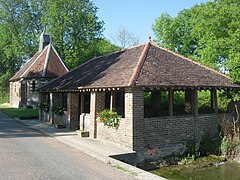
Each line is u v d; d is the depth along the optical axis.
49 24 41.00
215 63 22.02
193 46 35.62
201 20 24.25
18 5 48.09
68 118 17.78
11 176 7.76
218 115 14.62
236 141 13.08
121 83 11.76
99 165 9.13
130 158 11.14
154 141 12.12
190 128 13.38
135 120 11.54
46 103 22.95
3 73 60.16
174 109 20.31
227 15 20.14
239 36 16.34
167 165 11.99
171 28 35.94
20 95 37.06
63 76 21.88
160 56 14.66
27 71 35.88
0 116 26.94
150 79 11.89
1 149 11.38
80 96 18.22
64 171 8.34
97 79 14.51
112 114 12.63
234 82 15.09
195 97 13.66
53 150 11.43
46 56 36.16
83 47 42.25
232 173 10.90
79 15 41.41
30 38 46.66
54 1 40.94
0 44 49.56
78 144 12.60
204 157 13.09
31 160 9.62
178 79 12.74
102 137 13.60
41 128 18.28
